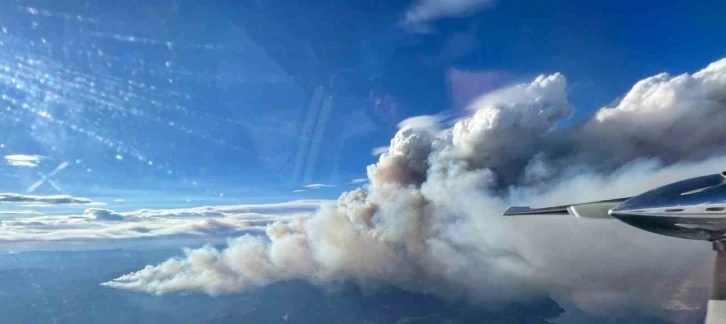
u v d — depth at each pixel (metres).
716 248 5.15
